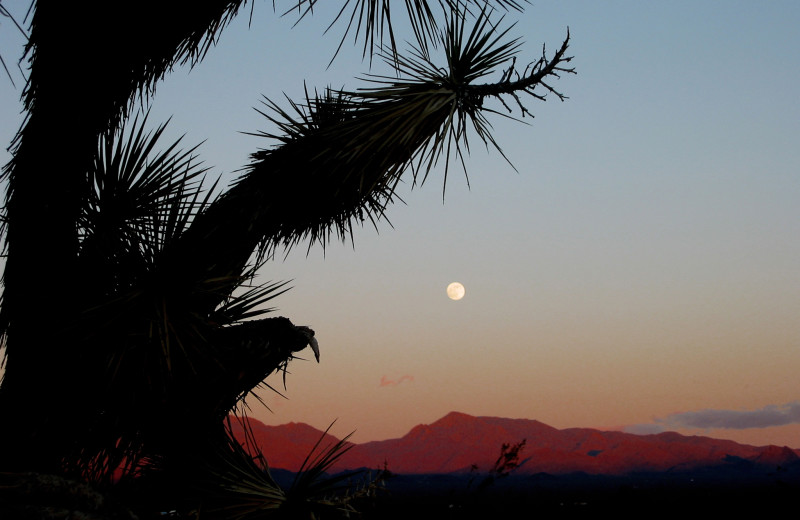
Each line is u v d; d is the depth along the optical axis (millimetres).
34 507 2727
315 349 4562
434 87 5027
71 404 4090
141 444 4246
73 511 2791
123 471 4168
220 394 4344
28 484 2918
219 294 4387
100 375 4117
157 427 4227
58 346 4172
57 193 4422
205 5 4586
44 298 4273
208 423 4344
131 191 4590
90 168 4566
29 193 4395
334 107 5164
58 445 4020
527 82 5113
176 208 4461
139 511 3857
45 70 4430
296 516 4250
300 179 4715
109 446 4102
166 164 4656
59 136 4406
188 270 4324
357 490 4387
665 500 59312
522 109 5172
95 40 4391
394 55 4938
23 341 4227
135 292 4211
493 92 5188
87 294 4367
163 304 4188
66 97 4398
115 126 4930
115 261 4305
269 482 4430
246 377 4398
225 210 4566
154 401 4184
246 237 4562
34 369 4156
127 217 4562
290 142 4875
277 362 4484
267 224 4750
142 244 4387
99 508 3021
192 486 4191
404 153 4992
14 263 4352
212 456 4371
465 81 5219
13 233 4391
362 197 5094
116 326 4164
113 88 4602
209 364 4285
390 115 4801
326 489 4352
